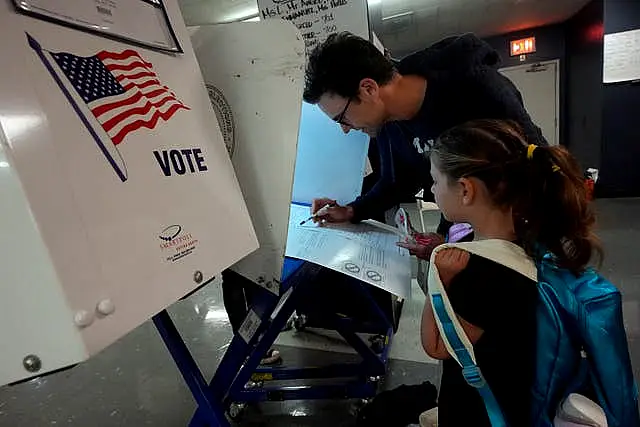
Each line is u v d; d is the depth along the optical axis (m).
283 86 0.85
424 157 1.30
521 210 0.83
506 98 1.08
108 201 0.52
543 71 5.90
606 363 0.73
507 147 0.83
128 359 2.22
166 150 0.66
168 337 0.98
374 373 1.70
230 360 1.15
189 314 2.68
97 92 0.57
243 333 1.13
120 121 0.59
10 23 0.48
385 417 1.40
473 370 0.78
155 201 0.60
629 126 4.71
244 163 0.88
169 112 0.70
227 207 0.74
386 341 1.97
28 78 0.48
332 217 1.37
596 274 0.82
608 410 0.73
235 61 0.88
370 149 1.78
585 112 5.21
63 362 0.44
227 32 0.87
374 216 1.43
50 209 0.45
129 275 0.52
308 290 1.39
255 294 1.10
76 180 0.49
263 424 1.67
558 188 0.81
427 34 5.74
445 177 0.88
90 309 0.46
